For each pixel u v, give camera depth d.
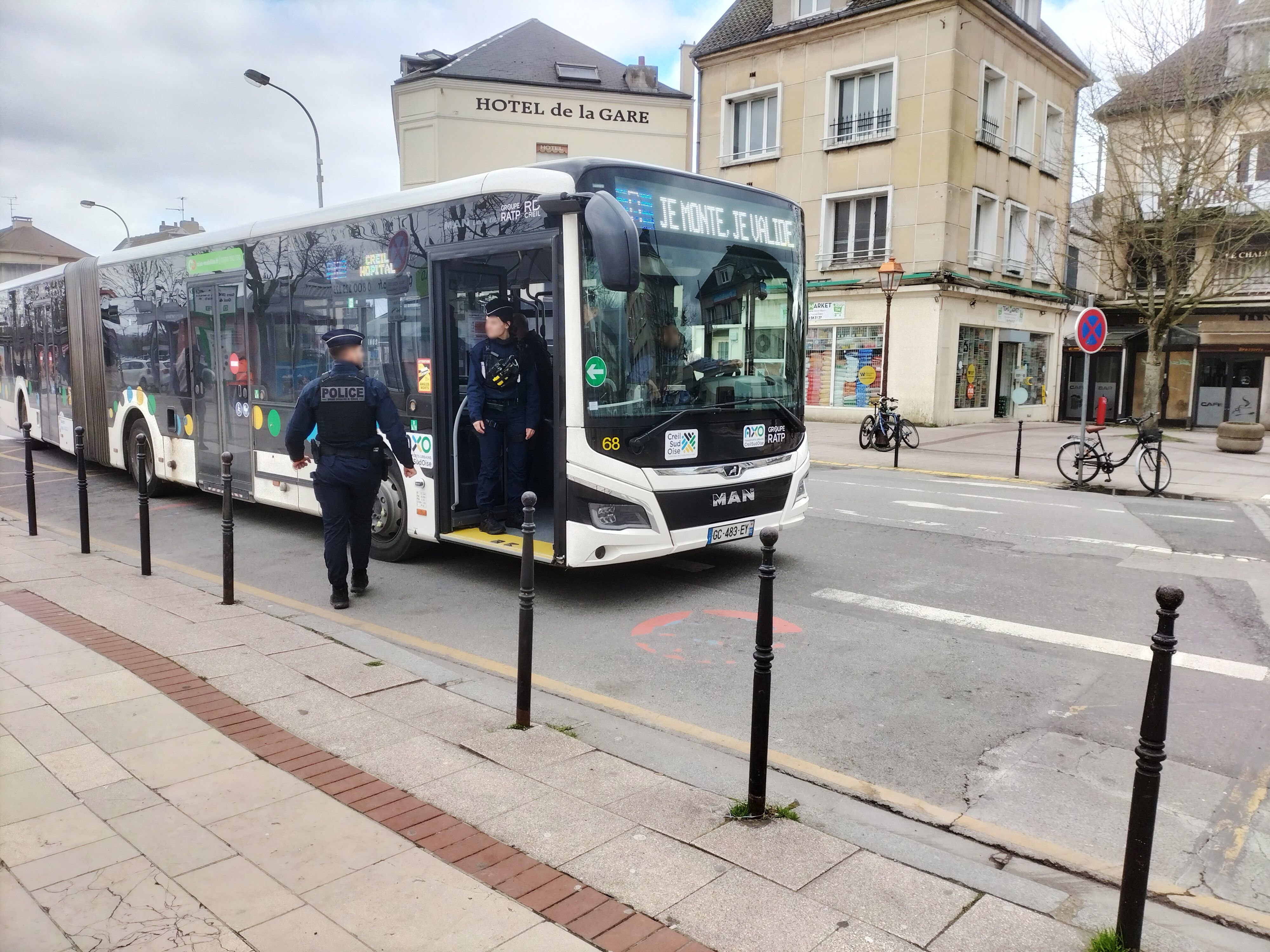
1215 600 7.13
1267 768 4.23
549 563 6.56
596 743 4.37
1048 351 30.80
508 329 7.20
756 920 2.84
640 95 32.78
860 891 3.02
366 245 7.88
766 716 3.53
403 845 3.26
